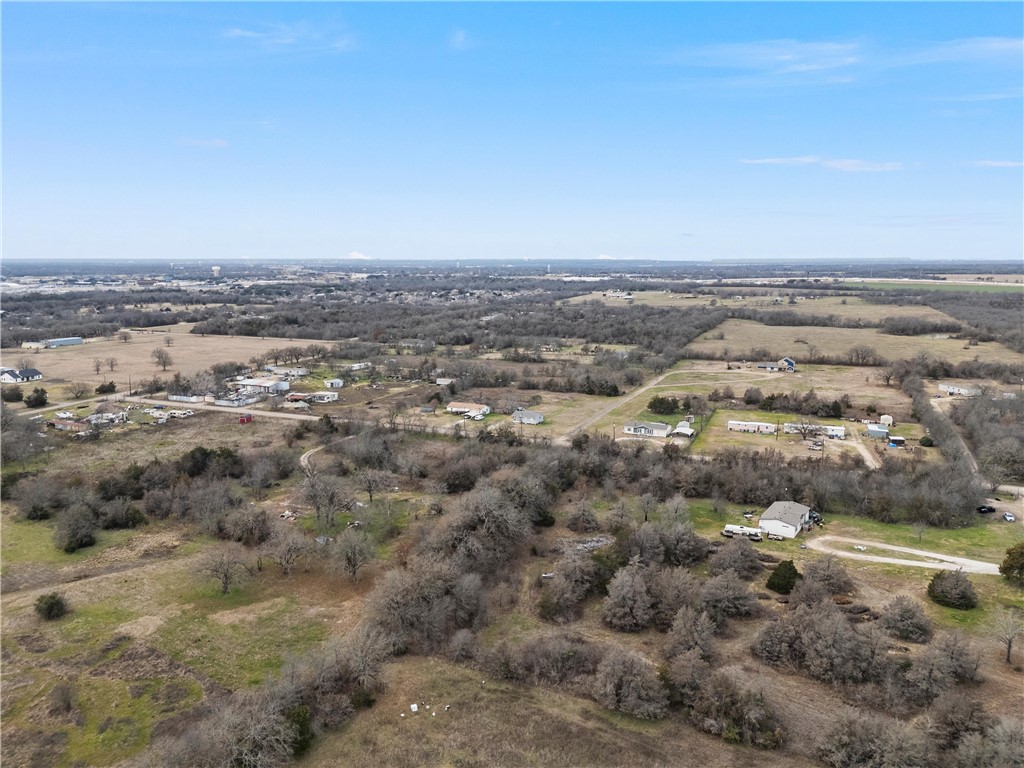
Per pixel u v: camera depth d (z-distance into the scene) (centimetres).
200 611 6706
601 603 6994
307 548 7638
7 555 7794
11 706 5306
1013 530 8744
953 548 8194
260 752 4631
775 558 7900
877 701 5362
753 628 6500
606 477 10262
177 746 4631
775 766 4719
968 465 10619
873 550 8138
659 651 6112
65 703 5284
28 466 10719
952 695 5109
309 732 4894
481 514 7838
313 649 5988
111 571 7512
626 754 4844
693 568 7738
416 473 10575
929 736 4784
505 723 5156
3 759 4753
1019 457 10700
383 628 6134
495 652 5856
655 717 5203
